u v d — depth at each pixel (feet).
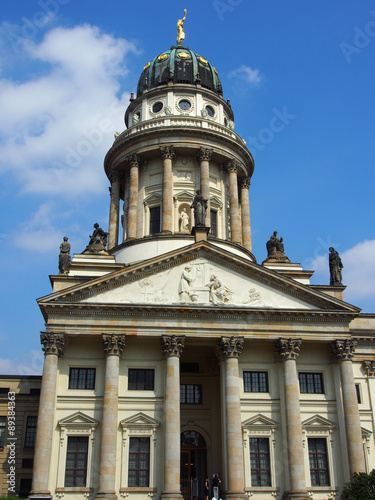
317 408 172.55
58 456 157.58
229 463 156.56
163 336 165.99
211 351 186.91
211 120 248.11
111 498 149.59
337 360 174.60
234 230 231.91
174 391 161.58
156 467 159.12
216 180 243.40
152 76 265.54
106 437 155.43
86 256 204.64
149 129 235.81
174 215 229.04
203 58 274.16
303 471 159.22
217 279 174.50
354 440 164.04
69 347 170.71
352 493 150.61
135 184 233.96
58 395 163.63
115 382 161.38
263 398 171.32
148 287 171.32
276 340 171.42
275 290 176.65
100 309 166.40
